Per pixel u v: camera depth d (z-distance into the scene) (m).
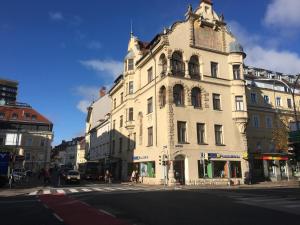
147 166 37.72
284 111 49.44
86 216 11.76
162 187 29.70
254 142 45.34
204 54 37.97
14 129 71.06
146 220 10.70
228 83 38.81
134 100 43.97
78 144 118.06
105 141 59.88
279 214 11.77
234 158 36.44
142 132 40.09
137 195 20.23
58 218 11.41
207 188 28.09
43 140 72.62
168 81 34.31
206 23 39.03
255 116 46.53
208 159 34.19
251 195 19.61
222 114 37.25
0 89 135.62
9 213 12.74
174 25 36.56
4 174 28.80
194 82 36.19
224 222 10.18
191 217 11.24
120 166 47.91
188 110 34.84
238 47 39.72
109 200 17.28
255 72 52.25
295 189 25.67
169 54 35.28
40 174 47.69
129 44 49.28
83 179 51.81
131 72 45.09
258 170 42.41
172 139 32.97
